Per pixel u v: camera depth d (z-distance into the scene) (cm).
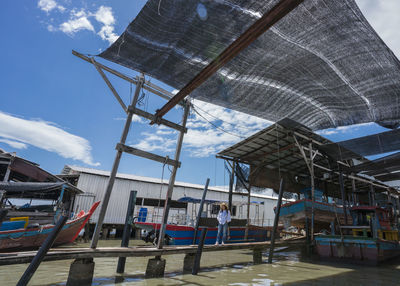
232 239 1661
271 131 1345
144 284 590
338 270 921
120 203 2458
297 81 641
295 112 797
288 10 395
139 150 658
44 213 1644
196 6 442
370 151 1080
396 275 850
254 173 1734
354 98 661
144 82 705
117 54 579
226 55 501
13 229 1120
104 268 774
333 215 1493
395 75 549
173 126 744
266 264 1005
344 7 416
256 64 594
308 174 1922
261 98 722
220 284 622
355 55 525
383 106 662
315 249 1245
